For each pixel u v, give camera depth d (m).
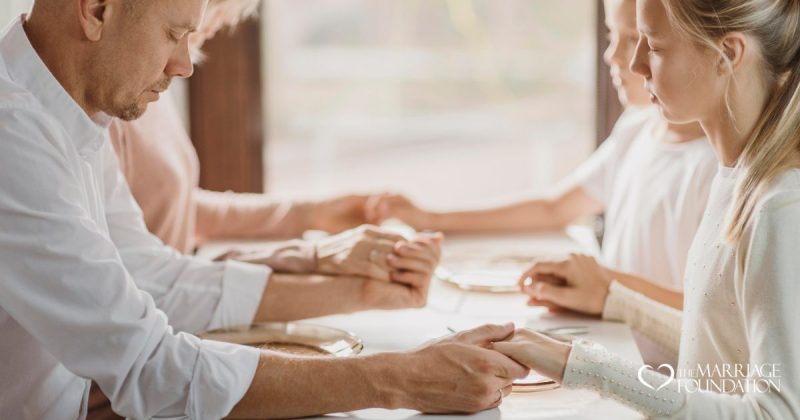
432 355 1.12
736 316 1.16
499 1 4.02
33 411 1.24
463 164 4.43
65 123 1.16
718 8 1.14
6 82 1.12
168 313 1.52
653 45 1.21
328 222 2.24
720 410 1.06
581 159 4.29
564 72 4.09
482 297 1.68
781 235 1.07
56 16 1.13
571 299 1.54
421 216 2.23
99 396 1.54
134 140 1.82
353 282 1.57
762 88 1.17
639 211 1.85
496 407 1.13
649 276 1.83
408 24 4.10
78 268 1.08
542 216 2.27
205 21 1.65
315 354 1.33
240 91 2.58
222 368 1.10
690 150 1.78
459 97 4.25
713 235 1.22
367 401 1.10
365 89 4.19
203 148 2.61
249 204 2.24
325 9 4.05
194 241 2.22
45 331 1.09
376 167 4.42
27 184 1.07
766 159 1.12
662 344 1.50
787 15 1.15
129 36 1.12
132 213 1.54
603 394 1.11
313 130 4.18
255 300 1.54
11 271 1.08
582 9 3.92
